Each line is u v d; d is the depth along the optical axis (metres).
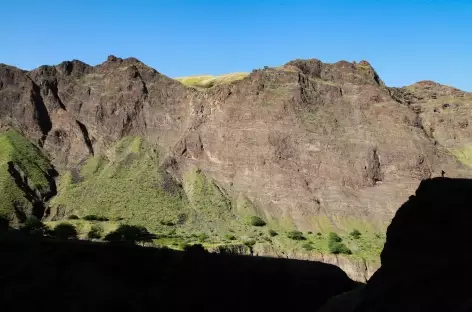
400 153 142.12
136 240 101.06
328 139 144.88
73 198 133.62
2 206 118.19
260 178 139.12
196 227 123.31
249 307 72.75
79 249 73.00
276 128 146.00
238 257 82.50
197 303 69.44
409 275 37.59
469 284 31.59
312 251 106.50
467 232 35.94
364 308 39.28
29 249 71.44
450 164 146.50
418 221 41.16
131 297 65.62
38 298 57.97
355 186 136.62
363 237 119.88
